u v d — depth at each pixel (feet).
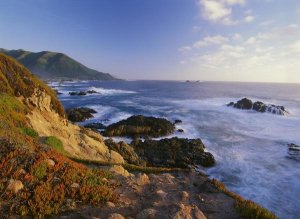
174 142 135.13
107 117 213.87
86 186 35.53
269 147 139.64
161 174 57.52
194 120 207.72
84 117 204.23
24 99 91.97
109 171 47.24
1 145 38.58
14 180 31.60
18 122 72.79
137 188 42.37
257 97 434.71
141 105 290.97
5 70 93.71
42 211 28.37
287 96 476.13
